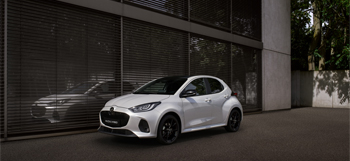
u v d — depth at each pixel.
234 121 7.31
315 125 8.62
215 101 6.74
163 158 4.50
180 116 5.77
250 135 6.76
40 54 6.32
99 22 7.43
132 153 4.83
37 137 6.22
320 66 19.45
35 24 6.25
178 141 5.95
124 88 7.90
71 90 6.82
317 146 5.53
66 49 6.75
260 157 4.63
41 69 6.33
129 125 5.18
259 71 13.56
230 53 11.80
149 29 8.62
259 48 13.35
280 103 14.62
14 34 5.97
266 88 13.63
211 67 10.89
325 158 4.61
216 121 6.74
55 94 6.54
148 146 5.41
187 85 6.27
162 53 8.99
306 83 18.06
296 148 5.33
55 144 5.57
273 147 5.41
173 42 9.40
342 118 10.74
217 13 11.34
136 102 5.42
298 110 14.79
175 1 9.55
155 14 8.64
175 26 9.27
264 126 8.36
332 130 7.63
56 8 6.59
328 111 14.11
